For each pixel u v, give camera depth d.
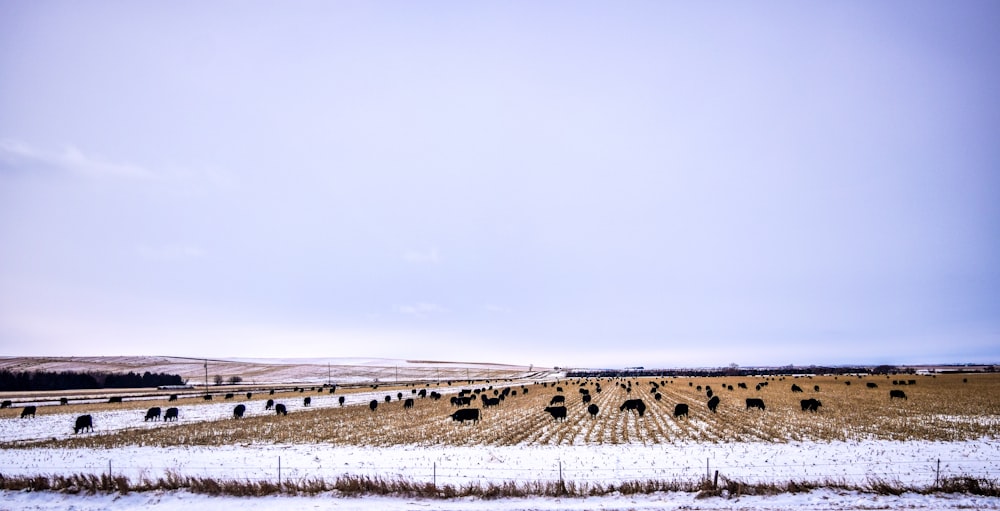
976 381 97.38
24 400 81.38
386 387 115.19
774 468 22.16
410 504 16.73
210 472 23.45
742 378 135.62
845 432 32.97
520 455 26.84
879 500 16.56
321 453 29.20
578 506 16.25
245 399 78.81
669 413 45.88
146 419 49.31
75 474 20.72
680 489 17.78
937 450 26.61
